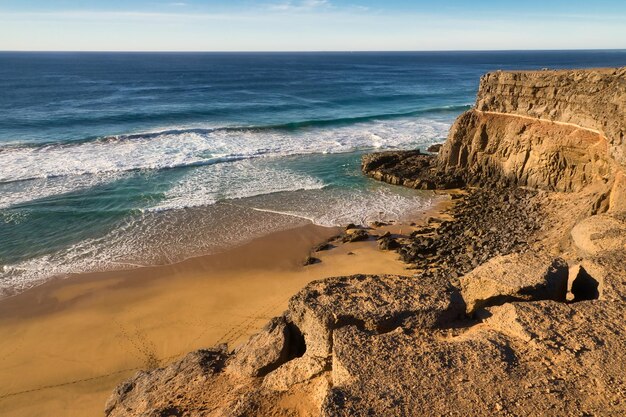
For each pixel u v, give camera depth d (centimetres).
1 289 2217
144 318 2011
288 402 859
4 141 4572
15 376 1669
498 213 3066
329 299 965
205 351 1214
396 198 3541
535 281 998
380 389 738
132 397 1095
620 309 920
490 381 755
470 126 3856
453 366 787
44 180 3578
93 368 1709
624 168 2155
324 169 4184
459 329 919
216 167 4103
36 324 1970
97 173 3769
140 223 2942
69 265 2441
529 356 813
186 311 2066
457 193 3659
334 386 756
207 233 2847
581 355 810
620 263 1077
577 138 2997
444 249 2562
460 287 1059
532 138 3369
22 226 2828
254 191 3562
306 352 950
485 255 2377
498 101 3681
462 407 708
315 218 3119
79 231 2805
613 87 2688
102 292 2212
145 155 4294
